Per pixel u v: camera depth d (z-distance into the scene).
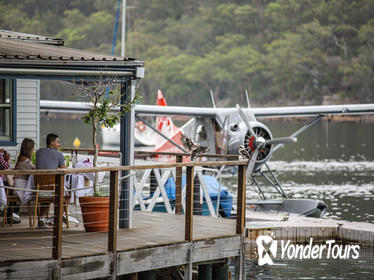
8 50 16.58
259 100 189.62
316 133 147.12
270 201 34.72
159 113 37.62
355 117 183.25
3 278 13.12
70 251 14.38
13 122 22.52
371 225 27.98
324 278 22.55
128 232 16.94
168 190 25.41
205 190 22.25
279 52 191.12
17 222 17.97
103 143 119.19
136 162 34.88
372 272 23.27
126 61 16.55
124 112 17.11
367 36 190.12
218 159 37.97
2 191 16.77
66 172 13.45
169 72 196.62
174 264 15.73
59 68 15.65
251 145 35.94
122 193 17.30
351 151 99.88
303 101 186.62
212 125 38.56
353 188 52.31
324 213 33.97
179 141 55.94
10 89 22.45
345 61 189.50
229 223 18.92
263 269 23.81
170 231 17.20
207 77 192.38
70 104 34.69
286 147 110.44
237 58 192.12
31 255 13.73
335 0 198.25
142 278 16.03
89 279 14.16
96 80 16.39
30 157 17.59
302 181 58.47
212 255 16.62
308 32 195.12
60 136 130.12
